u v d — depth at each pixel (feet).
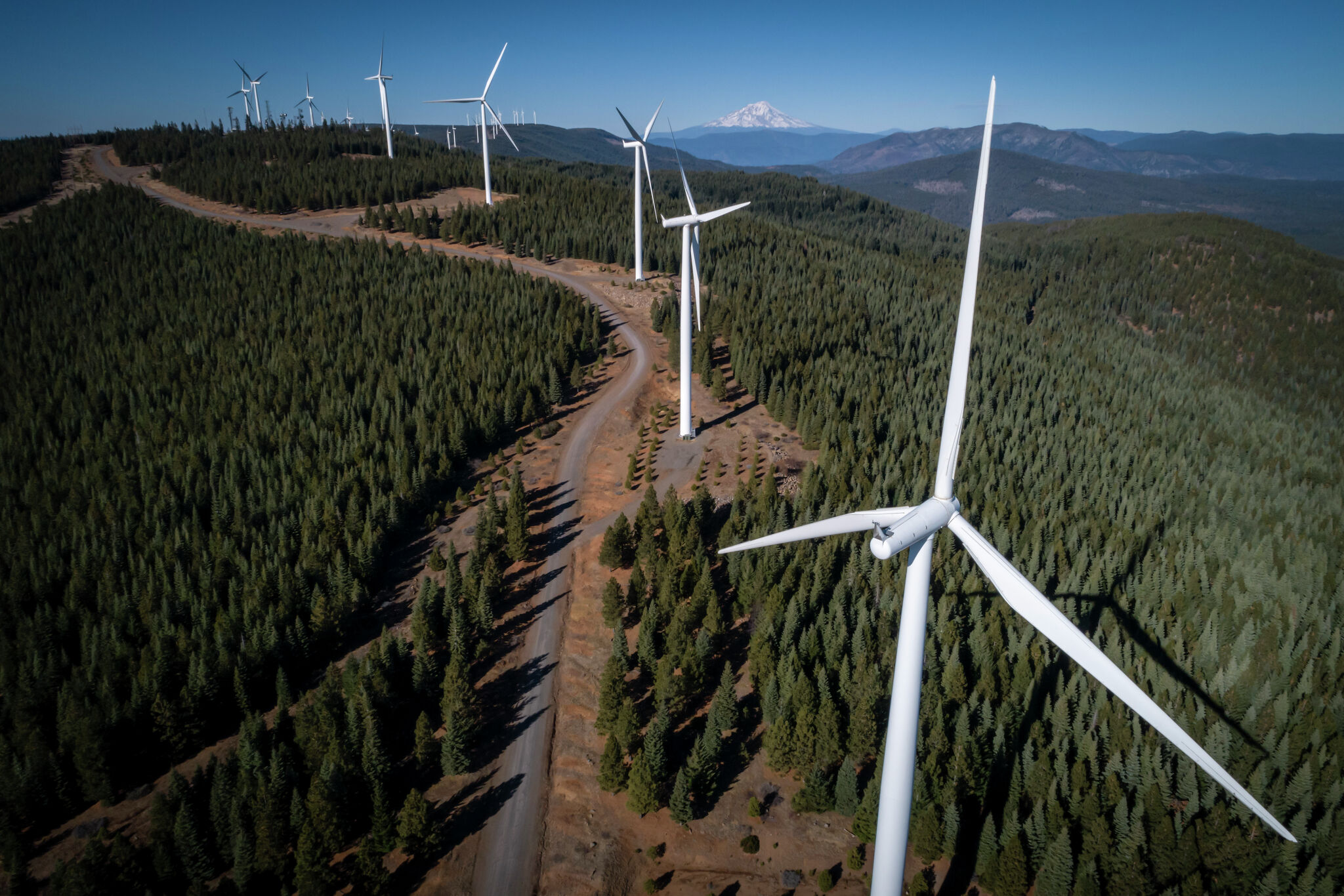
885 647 190.19
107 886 134.51
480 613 201.16
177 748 169.48
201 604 201.87
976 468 289.94
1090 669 98.12
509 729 181.06
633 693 189.57
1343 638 201.05
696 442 303.89
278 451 281.33
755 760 173.06
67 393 310.04
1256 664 187.73
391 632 210.59
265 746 168.76
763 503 241.55
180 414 296.71
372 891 140.05
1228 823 147.74
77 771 160.25
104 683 173.47
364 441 283.38
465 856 151.02
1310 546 250.37
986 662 182.70
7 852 141.59
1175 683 178.91
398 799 162.20
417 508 261.65
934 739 163.12
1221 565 233.55
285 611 202.08
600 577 230.48
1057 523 250.16
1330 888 133.28
